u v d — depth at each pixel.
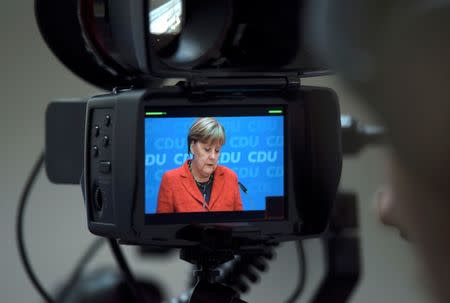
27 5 2.91
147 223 0.93
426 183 0.24
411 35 0.23
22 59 2.91
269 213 1.00
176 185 0.94
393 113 0.24
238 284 1.24
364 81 0.24
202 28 0.95
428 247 0.26
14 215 2.93
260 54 0.97
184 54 0.94
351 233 1.21
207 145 0.96
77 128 1.13
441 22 0.23
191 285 1.31
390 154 0.25
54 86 2.92
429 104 0.23
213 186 0.97
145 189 0.93
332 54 0.25
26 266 1.39
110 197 0.92
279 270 1.59
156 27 0.95
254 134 0.99
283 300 1.58
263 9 0.95
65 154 1.14
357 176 2.72
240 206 0.98
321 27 0.26
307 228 1.02
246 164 0.99
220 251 0.96
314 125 1.00
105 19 0.97
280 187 1.00
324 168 1.00
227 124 0.97
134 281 1.25
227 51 0.97
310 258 1.34
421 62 0.23
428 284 0.26
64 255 2.94
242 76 0.97
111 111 0.92
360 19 0.24
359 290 2.79
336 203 1.21
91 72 1.20
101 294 1.42
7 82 2.92
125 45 0.94
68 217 2.95
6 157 2.93
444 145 0.23
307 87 1.00
